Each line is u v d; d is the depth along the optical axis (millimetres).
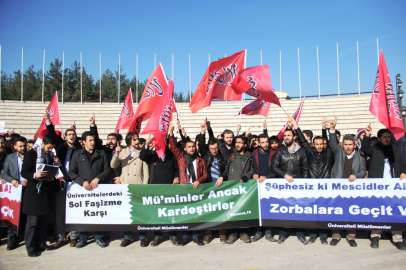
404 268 4766
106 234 6309
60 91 47656
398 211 5625
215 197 5984
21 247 5961
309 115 20484
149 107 7070
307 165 5973
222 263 5043
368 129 6090
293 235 6582
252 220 6012
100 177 5863
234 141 6789
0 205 5867
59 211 5965
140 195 5902
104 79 53094
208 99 7523
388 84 6094
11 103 22141
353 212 5746
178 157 6105
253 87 7566
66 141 6516
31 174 5312
